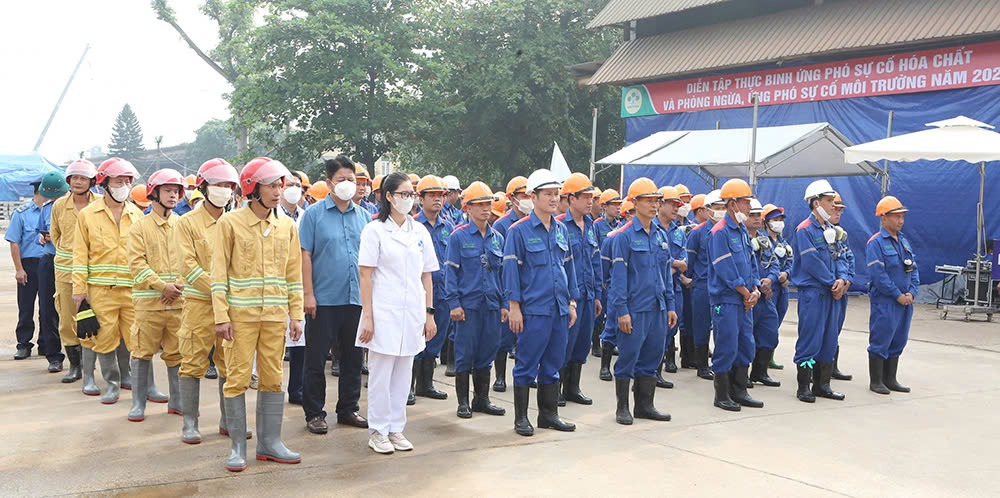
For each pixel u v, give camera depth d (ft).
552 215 20.86
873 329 26.96
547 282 20.44
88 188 24.67
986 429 22.03
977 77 53.98
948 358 33.83
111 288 22.84
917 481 17.26
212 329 18.81
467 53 93.91
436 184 25.81
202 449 18.39
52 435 19.34
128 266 22.75
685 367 31.78
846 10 62.80
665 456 18.70
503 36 95.71
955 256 54.34
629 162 49.34
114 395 22.93
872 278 26.99
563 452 18.86
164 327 21.08
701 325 29.40
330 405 23.16
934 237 55.11
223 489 15.64
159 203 21.15
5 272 65.16
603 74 75.66
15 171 71.82
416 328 18.54
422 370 25.30
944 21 54.70
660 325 22.25
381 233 18.16
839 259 26.16
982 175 49.24
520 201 23.13
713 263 24.07
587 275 23.86
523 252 20.54
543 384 21.08
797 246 26.14
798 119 64.03
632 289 21.91
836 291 25.57
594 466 17.74
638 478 16.92
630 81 74.28
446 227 26.32
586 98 98.37
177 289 20.52
